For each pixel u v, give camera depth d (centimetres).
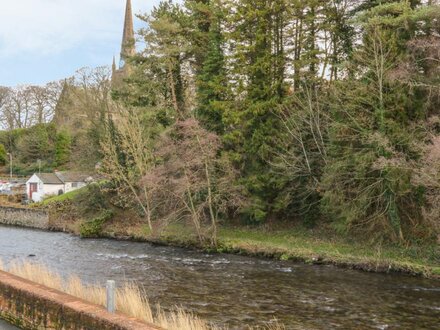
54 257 2653
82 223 3872
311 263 2342
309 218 2991
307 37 3312
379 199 2297
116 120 4428
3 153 8619
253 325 1277
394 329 1245
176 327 824
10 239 3603
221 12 3366
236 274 2084
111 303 748
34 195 6469
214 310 1445
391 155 2170
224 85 3344
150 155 3500
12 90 8850
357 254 2323
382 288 1767
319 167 2836
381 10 2367
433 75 2281
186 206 2969
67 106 5412
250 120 3050
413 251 2220
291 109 2973
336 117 2500
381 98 2214
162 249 2988
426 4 2481
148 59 3681
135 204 3959
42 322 817
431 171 1814
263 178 3009
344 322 1310
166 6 3878
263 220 3247
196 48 3669
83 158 4497
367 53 2361
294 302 1551
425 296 1633
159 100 3819
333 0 3309
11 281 937
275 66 3191
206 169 2917
